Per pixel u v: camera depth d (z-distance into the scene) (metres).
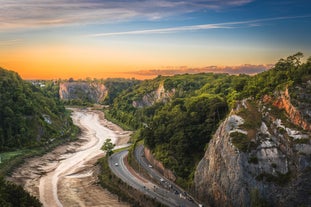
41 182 164.50
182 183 141.12
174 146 158.25
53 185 159.88
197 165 141.25
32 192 149.00
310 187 100.56
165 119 181.50
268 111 120.25
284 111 116.94
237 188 111.31
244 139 117.25
